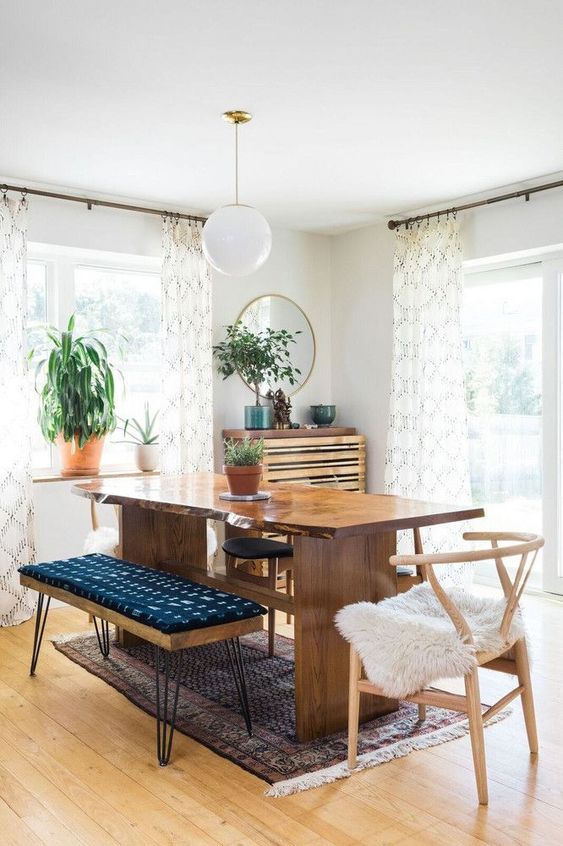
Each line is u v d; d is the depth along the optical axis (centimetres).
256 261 369
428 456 533
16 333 466
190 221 544
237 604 289
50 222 493
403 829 228
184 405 538
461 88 337
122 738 293
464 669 238
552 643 406
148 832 227
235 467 340
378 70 319
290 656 395
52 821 233
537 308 515
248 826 230
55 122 376
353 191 500
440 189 497
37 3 264
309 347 617
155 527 412
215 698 333
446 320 525
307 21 278
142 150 418
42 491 487
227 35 288
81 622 459
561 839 223
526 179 475
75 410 491
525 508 527
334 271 625
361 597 304
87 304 540
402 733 294
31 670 364
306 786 252
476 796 248
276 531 276
